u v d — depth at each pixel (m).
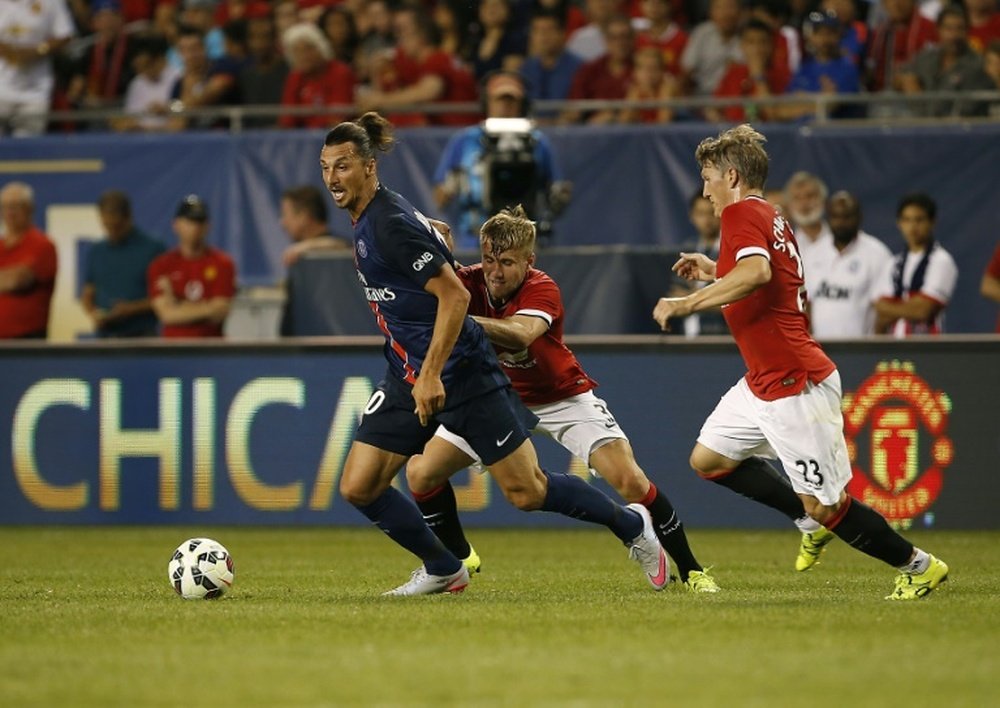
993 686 17.33
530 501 26.06
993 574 31.91
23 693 17.16
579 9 61.84
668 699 16.55
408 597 27.19
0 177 55.03
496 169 42.69
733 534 42.97
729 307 25.86
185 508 45.88
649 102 50.50
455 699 16.58
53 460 46.69
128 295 51.06
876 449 42.41
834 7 56.75
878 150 50.00
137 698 16.84
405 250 24.28
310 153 53.28
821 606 24.95
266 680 17.81
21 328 51.09
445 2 59.75
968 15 55.94
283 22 61.91
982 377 42.00
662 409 43.38
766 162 25.45
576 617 23.42
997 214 49.38
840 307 46.09
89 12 67.19
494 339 26.78
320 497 45.09
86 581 31.61
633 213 51.53
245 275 53.50
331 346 44.81
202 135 54.06
